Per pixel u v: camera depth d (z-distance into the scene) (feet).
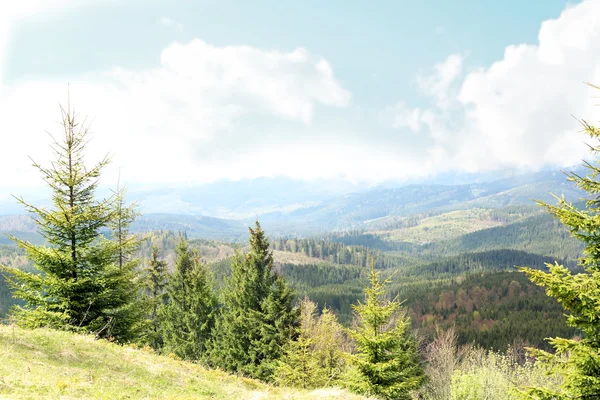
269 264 106.52
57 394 29.60
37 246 55.11
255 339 100.48
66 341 45.32
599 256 28.40
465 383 80.23
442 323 335.47
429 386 99.19
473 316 357.00
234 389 51.03
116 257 62.49
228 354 102.12
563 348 28.27
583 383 27.71
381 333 59.31
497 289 417.90
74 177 54.70
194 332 117.19
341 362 90.79
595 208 28.86
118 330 59.67
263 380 92.38
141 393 37.86
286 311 97.25
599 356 26.48
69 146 54.60
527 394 29.25
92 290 57.11
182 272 126.62
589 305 27.48
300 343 76.02
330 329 94.07
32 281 53.93
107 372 40.93
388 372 55.98
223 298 121.60
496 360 89.92
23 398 26.61
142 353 54.39
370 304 58.95
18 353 36.65
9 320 50.93
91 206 57.93
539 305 350.43
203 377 53.26
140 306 65.62
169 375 48.03
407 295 465.06
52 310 55.06
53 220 53.62
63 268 55.88
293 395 48.01
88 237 57.57
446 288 459.73
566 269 28.68
